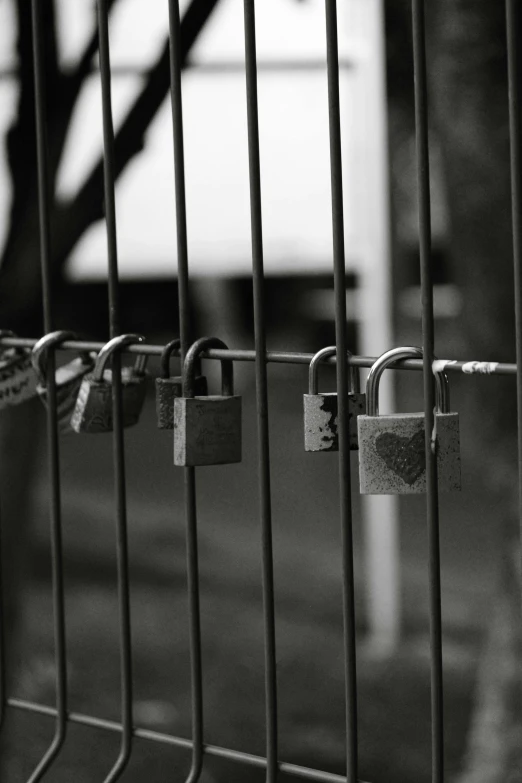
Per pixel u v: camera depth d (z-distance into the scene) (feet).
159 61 22.22
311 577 28.81
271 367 40.75
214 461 6.40
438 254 31.53
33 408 22.58
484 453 24.06
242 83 39.11
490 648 18.72
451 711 21.09
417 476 5.64
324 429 6.06
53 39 22.39
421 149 5.26
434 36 20.40
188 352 6.38
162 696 22.71
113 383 6.81
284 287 45.29
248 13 5.88
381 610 25.73
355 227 30.94
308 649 24.58
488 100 20.35
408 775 19.21
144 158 40.42
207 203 43.52
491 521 26.94
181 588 28.99
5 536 22.95
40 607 27.99
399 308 32.12
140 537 32.65
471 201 20.92
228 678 23.43
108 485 37.04
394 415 5.73
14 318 21.85
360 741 20.56
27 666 24.31
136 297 44.39
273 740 6.25
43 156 7.02
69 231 21.81
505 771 18.33
